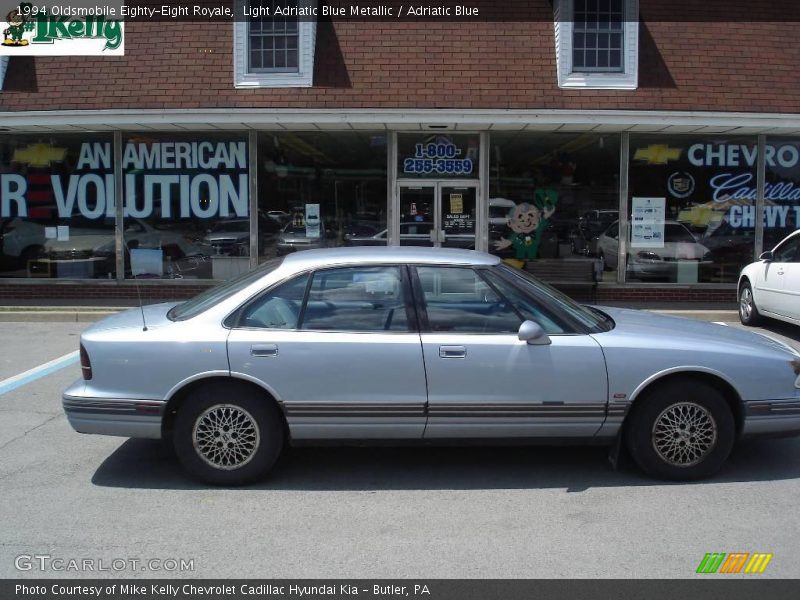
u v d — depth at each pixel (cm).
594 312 563
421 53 1169
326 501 466
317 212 1248
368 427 481
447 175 1241
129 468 526
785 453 555
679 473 493
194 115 1146
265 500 468
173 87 1162
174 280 1255
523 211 1244
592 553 393
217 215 1250
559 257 1246
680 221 1238
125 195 1252
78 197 1258
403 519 438
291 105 1145
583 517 440
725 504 458
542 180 1238
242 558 389
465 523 432
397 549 399
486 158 1234
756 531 420
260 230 1251
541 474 513
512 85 1148
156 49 1183
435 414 479
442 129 1219
